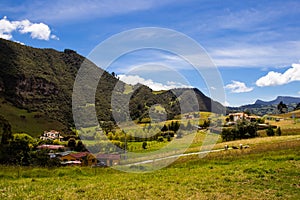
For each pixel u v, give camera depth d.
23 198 11.88
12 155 29.42
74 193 12.87
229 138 57.16
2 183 15.12
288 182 14.47
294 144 31.81
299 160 20.48
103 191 13.27
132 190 13.52
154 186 14.24
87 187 14.07
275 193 12.58
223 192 12.95
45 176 18.08
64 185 14.69
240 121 63.12
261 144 37.62
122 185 14.61
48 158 29.09
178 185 14.48
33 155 29.73
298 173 16.27
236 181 14.93
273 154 24.42
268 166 18.36
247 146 35.59
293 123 91.38
